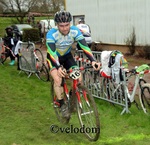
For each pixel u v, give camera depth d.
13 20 36.66
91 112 3.85
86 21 16.92
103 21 15.46
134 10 13.25
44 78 8.48
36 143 3.99
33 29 22.84
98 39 16.09
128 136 4.22
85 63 6.24
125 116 5.10
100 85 5.95
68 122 4.62
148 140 4.01
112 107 5.61
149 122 4.76
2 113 5.30
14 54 10.29
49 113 5.32
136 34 13.36
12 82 8.08
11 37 10.79
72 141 4.05
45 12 35.16
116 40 14.71
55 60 3.96
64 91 4.44
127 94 5.23
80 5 17.22
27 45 8.74
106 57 5.36
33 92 6.92
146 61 11.86
